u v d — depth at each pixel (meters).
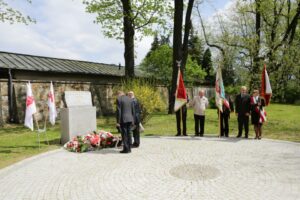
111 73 28.89
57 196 6.14
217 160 8.95
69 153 10.27
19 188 6.67
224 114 13.18
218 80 13.29
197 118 13.44
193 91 35.09
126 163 8.76
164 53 35.03
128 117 10.09
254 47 19.44
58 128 16.95
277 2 22.23
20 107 18.55
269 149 10.47
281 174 7.45
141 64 37.16
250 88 18.92
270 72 18.94
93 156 9.74
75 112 12.09
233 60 24.75
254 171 7.74
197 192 6.24
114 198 5.98
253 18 26.98
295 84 22.41
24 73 21.41
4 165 8.73
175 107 13.58
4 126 17.25
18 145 11.83
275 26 21.48
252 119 12.55
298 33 28.38
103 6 22.06
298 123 17.94
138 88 16.62
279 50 19.33
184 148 10.78
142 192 6.30
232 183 6.79
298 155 9.53
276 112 25.55
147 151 10.38
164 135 13.92
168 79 34.66
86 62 30.64
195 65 41.41
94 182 7.01
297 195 5.98
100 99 23.75
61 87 20.98
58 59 27.39
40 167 8.42
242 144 11.42
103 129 15.88
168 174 7.57
